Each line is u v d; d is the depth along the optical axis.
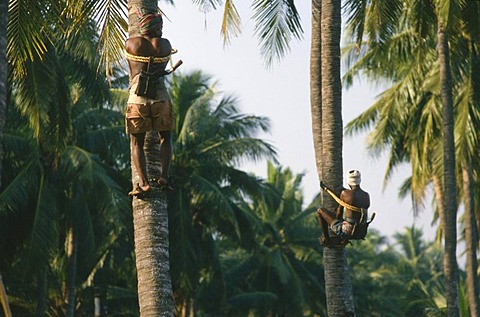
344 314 15.80
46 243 33.25
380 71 34.97
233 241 44.09
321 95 17.91
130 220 38.81
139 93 11.12
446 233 27.19
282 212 58.53
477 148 32.56
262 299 52.09
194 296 44.31
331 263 15.95
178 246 40.31
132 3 12.05
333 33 16.41
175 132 43.12
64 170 34.69
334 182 15.66
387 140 35.34
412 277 81.50
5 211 33.34
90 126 38.53
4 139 34.12
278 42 19.17
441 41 27.25
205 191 40.59
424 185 35.62
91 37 23.17
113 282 50.12
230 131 42.31
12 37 16.19
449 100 27.25
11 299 40.72
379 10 22.19
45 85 24.62
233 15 18.98
